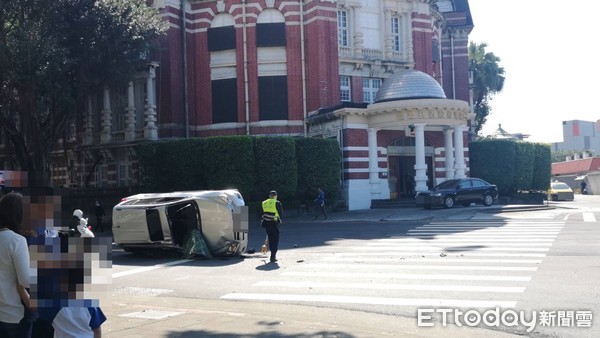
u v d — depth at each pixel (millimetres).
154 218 16938
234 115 37469
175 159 31578
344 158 33500
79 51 27594
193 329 7867
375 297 9914
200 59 38062
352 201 33062
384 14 39094
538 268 12062
